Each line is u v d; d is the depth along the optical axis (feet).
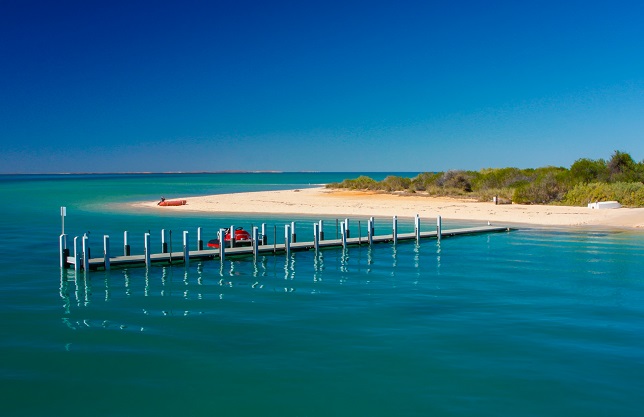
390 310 63.72
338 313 62.49
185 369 45.78
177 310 63.93
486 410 38.63
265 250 104.58
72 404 39.70
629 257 99.71
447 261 97.76
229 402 40.01
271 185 485.97
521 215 167.84
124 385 42.78
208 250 101.76
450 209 187.32
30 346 51.13
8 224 151.94
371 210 187.62
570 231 136.77
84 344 51.75
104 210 197.06
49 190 380.58
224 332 55.31
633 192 191.72
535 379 43.55
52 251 104.94
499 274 85.35
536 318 60.23
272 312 63.00
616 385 42.45
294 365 46.52
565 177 224.53
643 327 56.85
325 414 38.34
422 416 37.88
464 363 46.85
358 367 46.03
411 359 47.75
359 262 97.60
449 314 61.87
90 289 75.20
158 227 145.07
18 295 71.20
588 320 59.41
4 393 41.34
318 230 106.42
